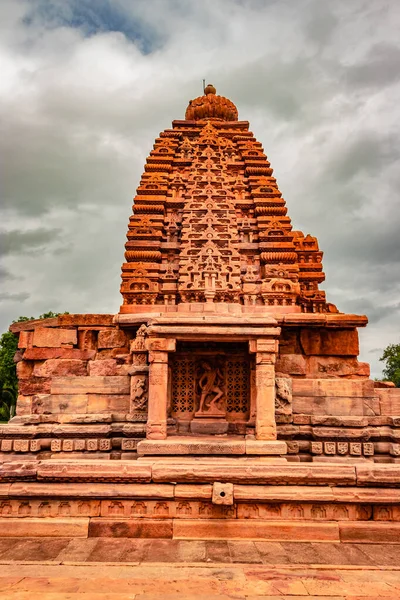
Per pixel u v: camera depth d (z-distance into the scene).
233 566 7.57
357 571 7.43
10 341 52.81
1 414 52.38
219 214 14.49
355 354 12.91
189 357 12.55
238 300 13.59
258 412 10.95
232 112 20.19
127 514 9.45
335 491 9.45
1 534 9.18
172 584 6.62
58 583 6.59
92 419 12.01
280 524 9.22
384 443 11.61
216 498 9.19
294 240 16.36
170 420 11.94
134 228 14.76
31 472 9.58
